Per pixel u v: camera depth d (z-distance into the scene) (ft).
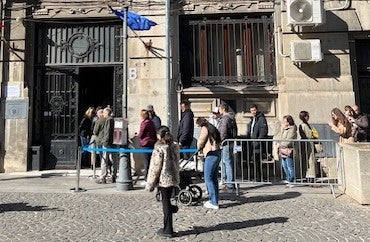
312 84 34.37
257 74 36.27
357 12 34.91
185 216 20.92
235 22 36.70
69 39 37.73
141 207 22.72
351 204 23.02
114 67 37.14
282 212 21.52
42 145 36.81
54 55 37.70
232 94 35.35
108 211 21.85
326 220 19.90
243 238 17.33
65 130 37.09
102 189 27.89
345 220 19.84
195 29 37.04
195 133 34.81
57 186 29.04
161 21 36.01
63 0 37.04
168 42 32.55
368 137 34.94
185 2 36.29
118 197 25.27
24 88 35.99
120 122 28.07
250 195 25.82
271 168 31.45
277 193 26.30
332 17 34.88
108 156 30.96
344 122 28.14
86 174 34.42
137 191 27.09
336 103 34.09
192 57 36.78
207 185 22.65
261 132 29.55
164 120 35.04
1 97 35.96
